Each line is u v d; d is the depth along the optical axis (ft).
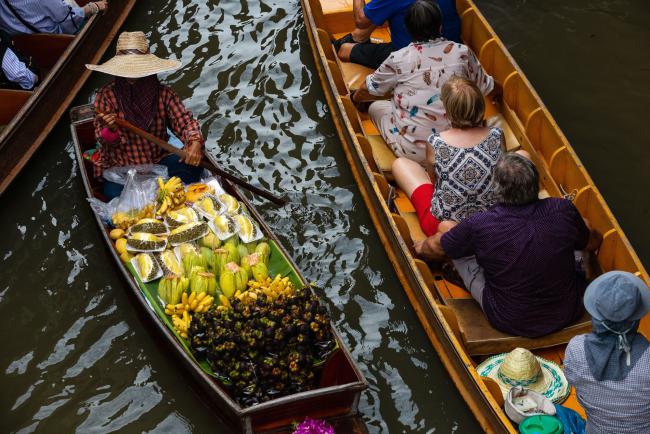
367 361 14.85
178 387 14.40
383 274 16.35
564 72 21.39
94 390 14.46
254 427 12.21
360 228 17.35
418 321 15.31
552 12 23.36
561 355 13.67
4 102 18.58
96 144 17.61
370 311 15.71
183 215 15.02
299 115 20.18
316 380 13.14
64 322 15.66
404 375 14.57
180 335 13.30
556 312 12.88
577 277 13.48
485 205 14.10
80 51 20.03
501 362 13.26
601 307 9.58
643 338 9.89
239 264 14.47
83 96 20.65
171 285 13.79
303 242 17.13
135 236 14.57
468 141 13.80
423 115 15.76
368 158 16.52
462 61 15.57
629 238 17.03
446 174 13.92
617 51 21.99
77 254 16.96
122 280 15.15
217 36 22.54
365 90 17.63
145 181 15.58
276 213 17.76
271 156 19.16
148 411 14.08
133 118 15.26
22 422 13.99
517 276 12.60
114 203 15.52
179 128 15.69
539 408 12.26
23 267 16.76
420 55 15.51
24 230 17.52
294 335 12.55
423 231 15.19
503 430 11.97
